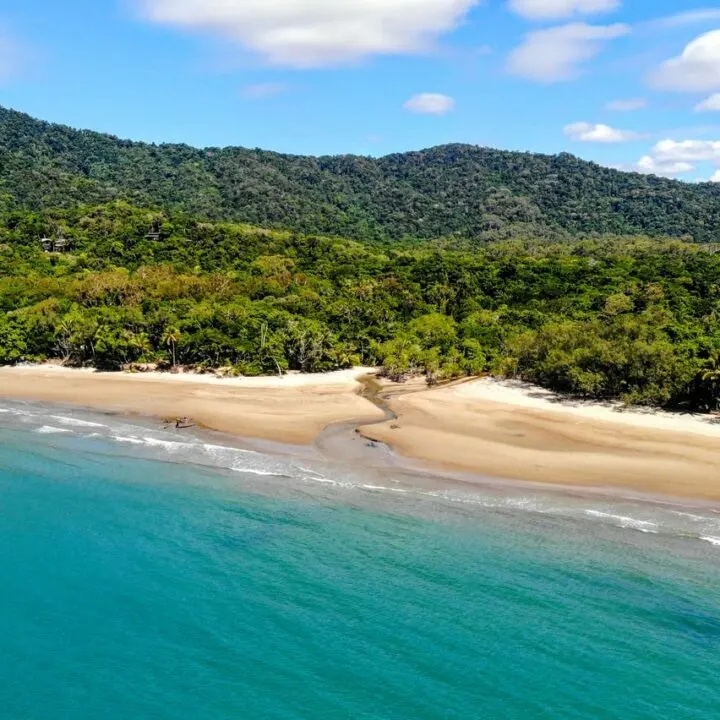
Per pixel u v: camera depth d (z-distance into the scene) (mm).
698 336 77562
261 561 35656
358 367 95125
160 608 31438
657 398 67312
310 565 35188
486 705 25297
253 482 47094
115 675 27141
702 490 45031
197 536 38562
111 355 91500
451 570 34562
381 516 41219
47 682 26781
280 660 27828
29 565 35406
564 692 25938
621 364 69750
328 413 67250
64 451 54312
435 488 45906
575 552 36344
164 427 62031
